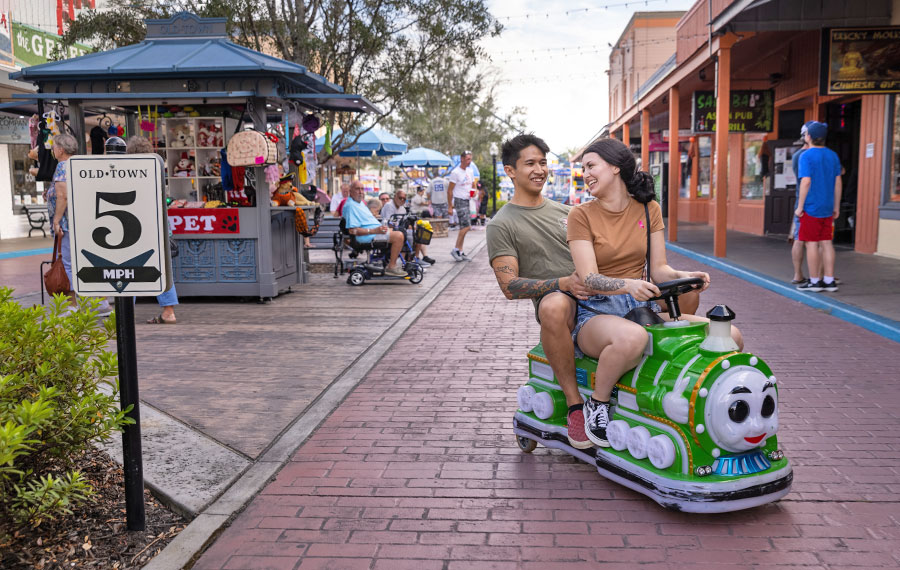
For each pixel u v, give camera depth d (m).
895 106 11.43
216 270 9.40
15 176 20.97
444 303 9.42
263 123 9.09
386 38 14.17
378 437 4.36
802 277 9.23
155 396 5.18
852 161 13.92
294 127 10.14
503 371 5.86
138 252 3.01
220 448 4.14
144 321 8.07
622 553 2.95
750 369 3.09
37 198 21.92
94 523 3.28
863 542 3.00
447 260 14.77
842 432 4.26
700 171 24.70
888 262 11.03
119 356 3.12
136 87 9.02
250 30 13.71
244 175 9.32
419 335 7.36
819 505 3.34
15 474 3.12
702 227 21.48
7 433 2.49
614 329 3.32
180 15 9.62
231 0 13.12
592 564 2.88
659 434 3.21
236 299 9.65
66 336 3.31
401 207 17.42
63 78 8.89
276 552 3.03
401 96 14.96
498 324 7.89
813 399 4.89
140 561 2.98
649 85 19.19
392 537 3.14
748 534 3.09
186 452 4.06
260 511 3.40
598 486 3.62
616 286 3.23
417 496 3.53
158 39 9.66
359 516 3.33
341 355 6.41
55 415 3.04
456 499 3.49
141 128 9.59
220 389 5.36
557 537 3.10
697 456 3.11
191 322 8.03
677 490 3.11
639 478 3.29
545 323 3.50
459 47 15.45
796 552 2.93
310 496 3.55
